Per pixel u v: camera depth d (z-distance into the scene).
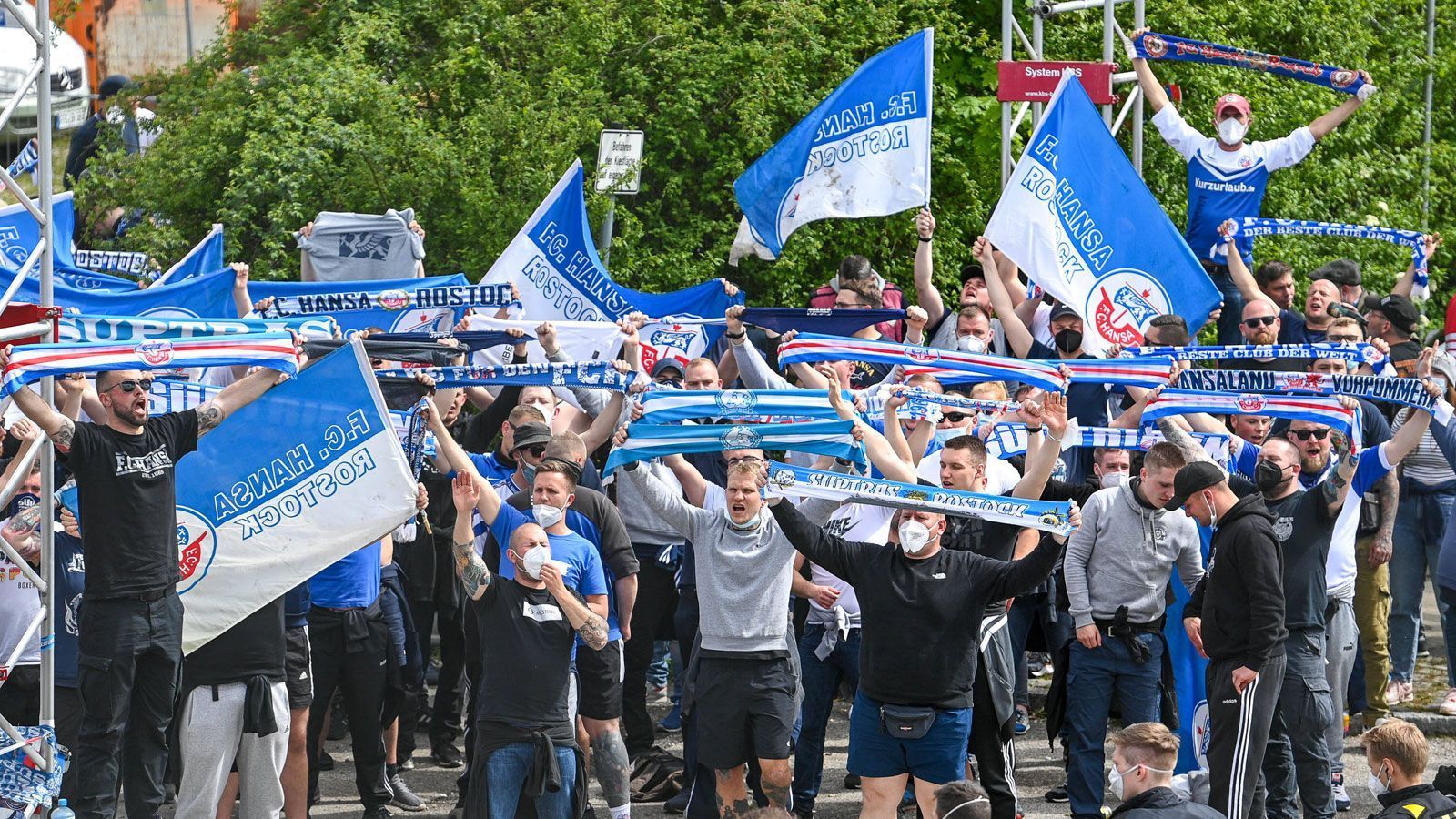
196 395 14.28
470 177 20.17
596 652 12.85
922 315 17.33
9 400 11.20
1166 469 12.91
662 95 22.28
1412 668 17.11
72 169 24.66
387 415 12.32
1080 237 16.47
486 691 11.46
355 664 13.64
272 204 20.75
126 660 11.19
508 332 14.70
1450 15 34.78
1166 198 27.02
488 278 17.48
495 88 21.06
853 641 13.20
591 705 12.88
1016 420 14.04
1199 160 19.16
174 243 20.72
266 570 12.23
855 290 17.28
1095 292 16.45
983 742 12.11
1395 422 16.73
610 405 14.15
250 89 21.56
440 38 22.81
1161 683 13.60
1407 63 31.91
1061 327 16.84
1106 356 16.41
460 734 15.78
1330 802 12.73
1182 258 16.42
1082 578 13.18
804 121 18.11
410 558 15.55
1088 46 27.20
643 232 22.27
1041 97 20.16
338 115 21.12
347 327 16.25
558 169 19.95
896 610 11.41
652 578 14.97
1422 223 30.70
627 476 13.70
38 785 11.23
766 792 12.24
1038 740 16.34
